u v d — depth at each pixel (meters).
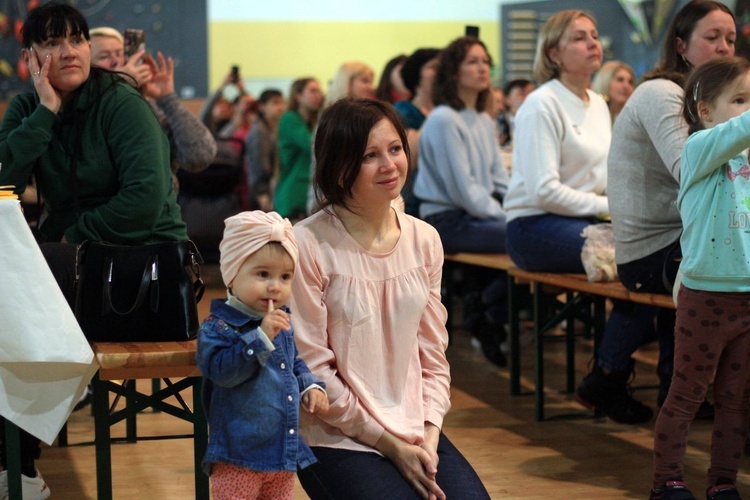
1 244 2.27
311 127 7.45
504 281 4.73
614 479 3.07
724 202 2.48
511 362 4.19
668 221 3.16
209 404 2.08
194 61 11.44
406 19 11.78
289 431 2.03
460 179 4.62
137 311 2.50
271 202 8.64
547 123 3.77
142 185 2.79
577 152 3.82
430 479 2.12
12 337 2.25
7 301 2.26
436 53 5.32
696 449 3.34
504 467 3.20
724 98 2.53
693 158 2.49
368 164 2.18
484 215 4.66
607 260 3.52
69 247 2.65
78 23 2.81
